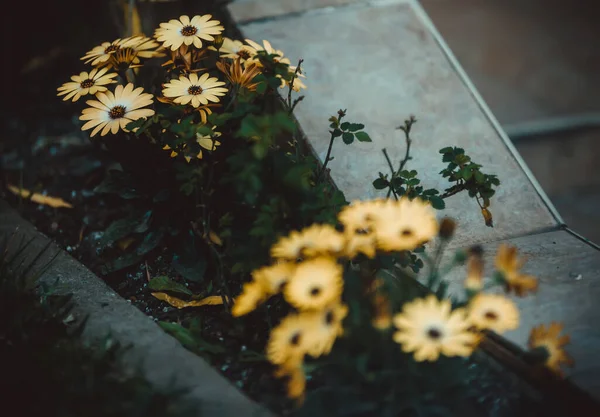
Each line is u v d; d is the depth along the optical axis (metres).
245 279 0.94
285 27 1.17
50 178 1.15
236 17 1.18
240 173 0.81
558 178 1.41
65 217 1.08
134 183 0.97
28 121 1.27
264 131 0.81
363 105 1.09
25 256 0.97
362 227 0.82
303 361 0.81
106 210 1.09
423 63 1.15
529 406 0.81
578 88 1.60
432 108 1.09
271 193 0.85
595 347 0.82
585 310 0.86
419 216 0.82
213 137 0.90
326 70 1.12
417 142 1.05
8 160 1.19
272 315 0.89
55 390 0.77
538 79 1.63
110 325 0.87
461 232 0.97
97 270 0.99
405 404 0.78
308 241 0.81
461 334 0.76
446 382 0.79
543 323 0.85
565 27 1.85
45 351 0.81
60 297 0.89
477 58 1.70
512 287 0.81
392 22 1.19
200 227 0.95
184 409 0.77
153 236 0.97
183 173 0.89
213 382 0.81
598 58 1.71
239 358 0.85
